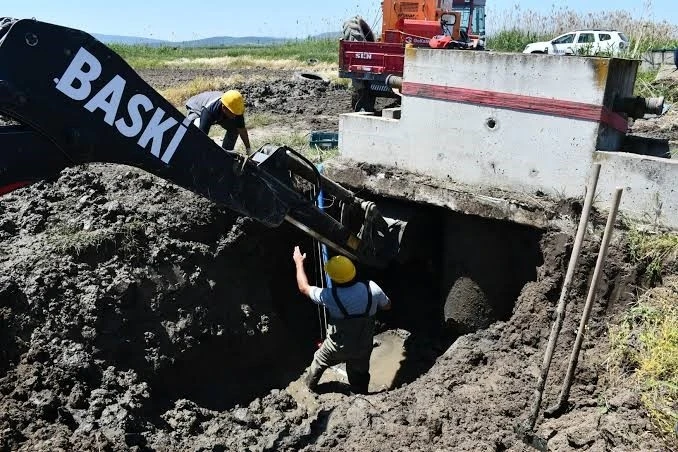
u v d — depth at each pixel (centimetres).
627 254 462
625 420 375
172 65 2641
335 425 454
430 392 464
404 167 608
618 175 481
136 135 345
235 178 404
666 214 464
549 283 502
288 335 635
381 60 1050
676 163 453
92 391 457
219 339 559
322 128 992
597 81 476
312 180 505
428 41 1098
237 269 603
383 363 637
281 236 649
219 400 549
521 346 500
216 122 580
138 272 532
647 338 412
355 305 541
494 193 545
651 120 821
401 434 424
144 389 482
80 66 314
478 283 582
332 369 626
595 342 455
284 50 3469
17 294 481
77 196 598
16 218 561
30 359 455
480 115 546
